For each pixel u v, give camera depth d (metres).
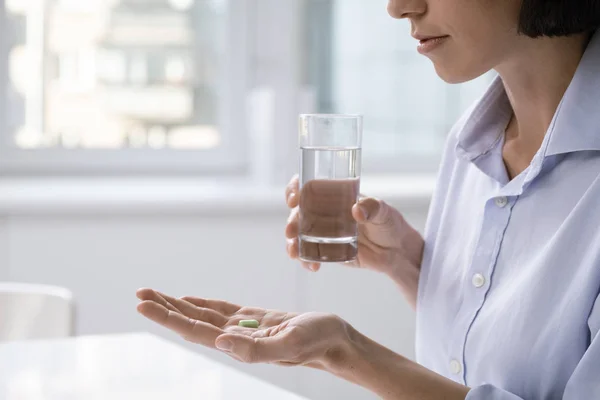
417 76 3.46
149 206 2.78
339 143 1.15
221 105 3.34
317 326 1.04
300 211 1.19
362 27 3.38
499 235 1.20
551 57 1.16
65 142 3.24
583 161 1.13
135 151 3.29
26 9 3.13
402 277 1.43
